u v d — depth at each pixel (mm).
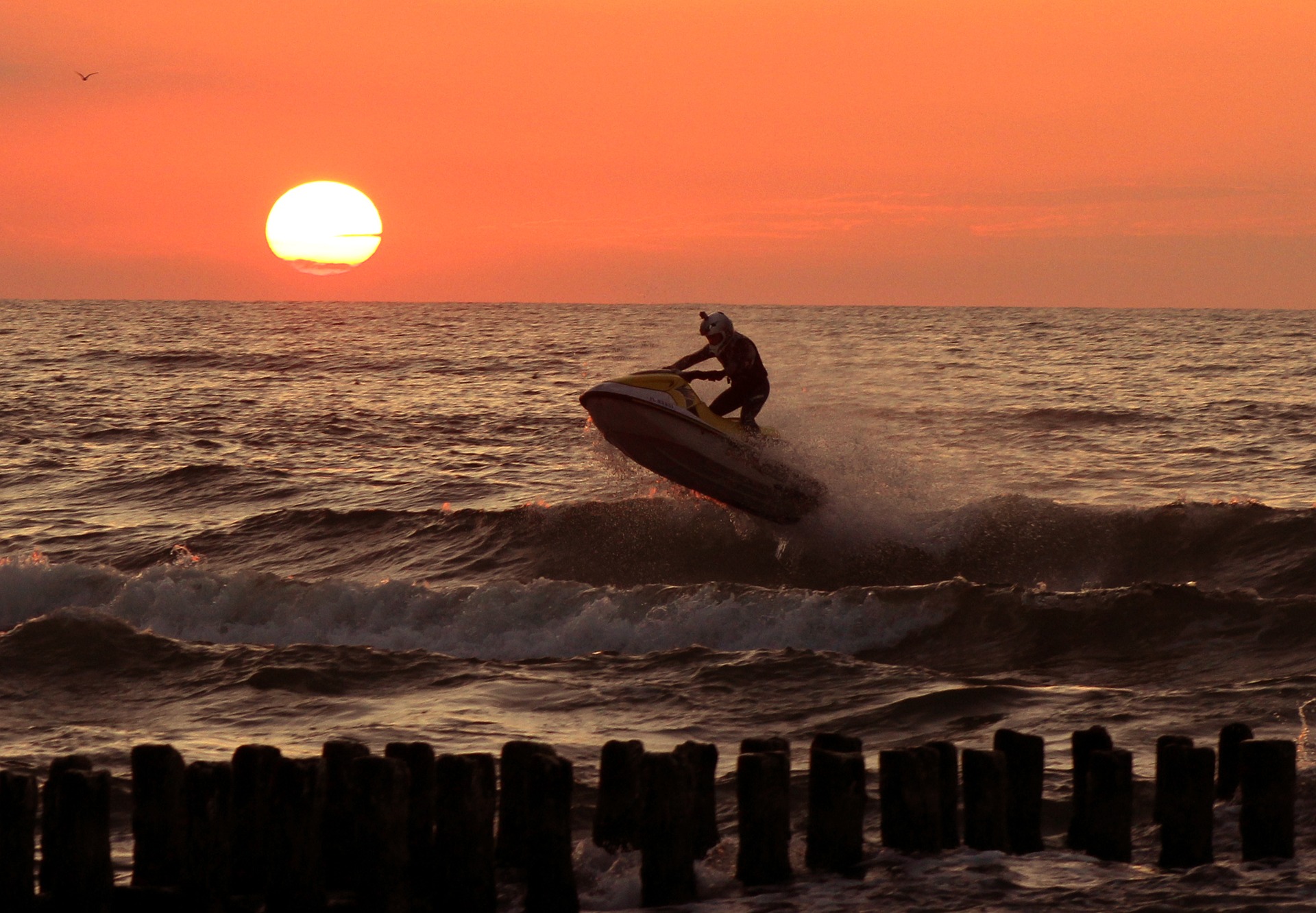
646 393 49719
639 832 21250
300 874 17609
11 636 37062
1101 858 20375
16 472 86125
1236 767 22984
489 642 40969
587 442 103250
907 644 39625
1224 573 48938
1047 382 155125
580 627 41188
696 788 21219
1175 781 19984
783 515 53906
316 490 78312
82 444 102000
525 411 129125
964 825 21922
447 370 191125
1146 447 92562
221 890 18047
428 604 43344
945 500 56719
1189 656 36031
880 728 29547
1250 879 18922
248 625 43406
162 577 46312
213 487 79125
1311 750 25719
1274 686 30703
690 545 56000
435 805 18641
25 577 47469
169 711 31672
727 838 22406
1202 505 54156
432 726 29859
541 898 18656
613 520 58094
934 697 31172
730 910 18641
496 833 21781
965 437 96562
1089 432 101188
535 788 18688
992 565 52750
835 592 42125
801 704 31438
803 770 26062
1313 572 47031
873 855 20688
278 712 31250
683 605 41750
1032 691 31438
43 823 17891
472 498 75500
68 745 28672
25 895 17172
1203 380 160625
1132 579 50406
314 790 17734
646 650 40125
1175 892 18594
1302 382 157000
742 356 51062
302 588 44469
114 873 20734
